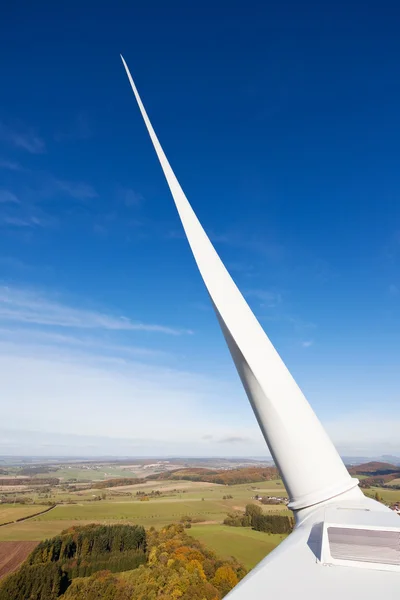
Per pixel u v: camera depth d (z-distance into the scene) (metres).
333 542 6.82
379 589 5.15
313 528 8.44
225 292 11.80
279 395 10.91
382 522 7.20
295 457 10.76
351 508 9.15
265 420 11.16
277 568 6.01
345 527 6.82
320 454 10.77
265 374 10.98
